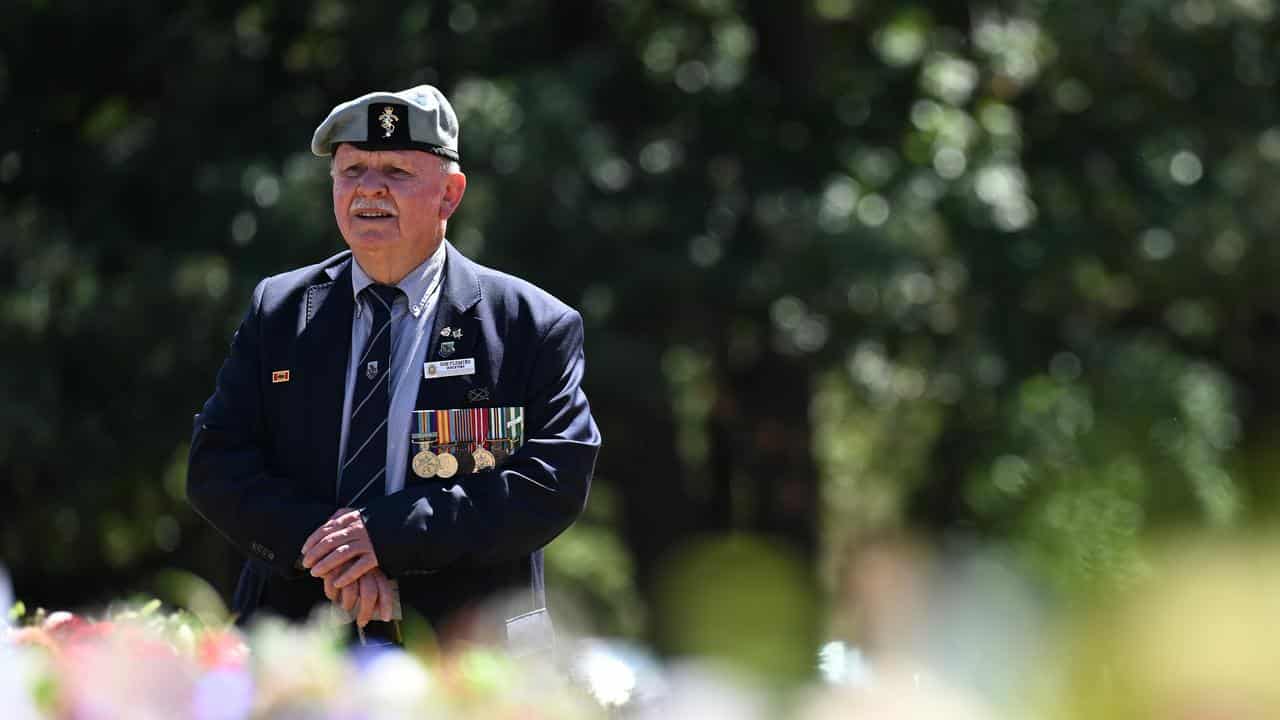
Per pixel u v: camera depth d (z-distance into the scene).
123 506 35.19
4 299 32.03
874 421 43.66
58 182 35.41
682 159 34.47
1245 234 39.56
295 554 8.78
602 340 31.97
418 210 9.11
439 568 8.68
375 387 9.12
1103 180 39.81
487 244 30.61
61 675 4.66
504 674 4.58
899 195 33.81
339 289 9.41
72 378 33.19
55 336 32.38
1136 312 47.19
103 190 34.59
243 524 8.98
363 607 8.52
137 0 34.84
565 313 9.44
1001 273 36.53
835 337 33.31
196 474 9.20
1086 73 39.91
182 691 4.64
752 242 33.62
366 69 34.59
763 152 35.28
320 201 31.61
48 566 35.59
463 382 9.14
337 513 8.73
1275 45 42.19
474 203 30.44
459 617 8.73
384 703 4.39
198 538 36.00
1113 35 39.12
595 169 31.64
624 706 4.77
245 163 33.12
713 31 37.22
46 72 35.94
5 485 34.09
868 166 34.59
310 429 9.16
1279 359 49.09
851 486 43.59
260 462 9.16
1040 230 37.00
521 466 8.98
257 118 35.06
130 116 36.56
